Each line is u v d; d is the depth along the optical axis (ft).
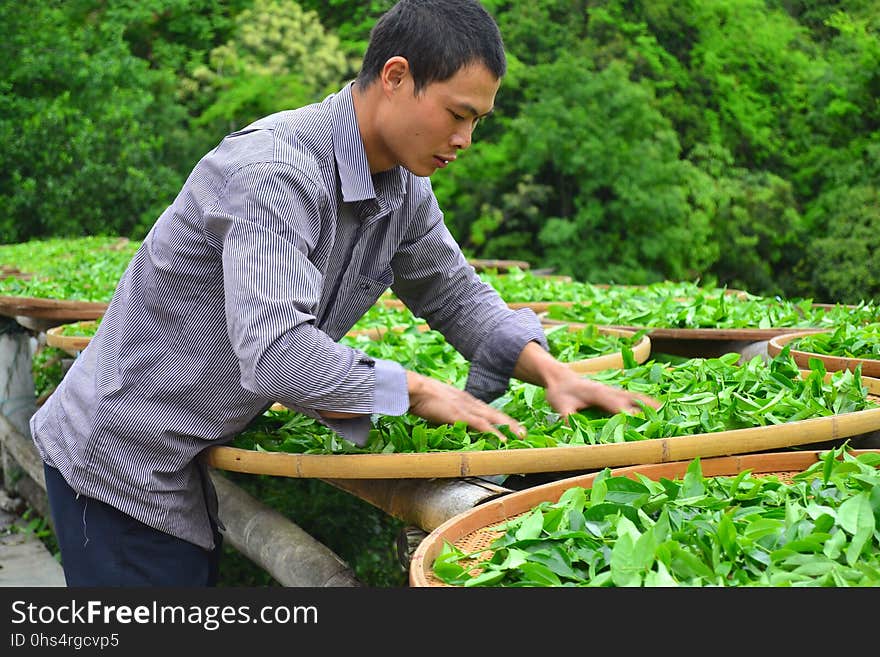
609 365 7.87
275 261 5.04
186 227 5.42
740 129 55.42
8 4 55.01
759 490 4.82
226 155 5.30
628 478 4.84
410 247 6.45
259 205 5.08
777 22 58.80
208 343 5.65
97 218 52.03
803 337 8.61
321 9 62.75
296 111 5.53
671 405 6.26
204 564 6.39
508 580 4.13
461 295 6.63
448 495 5.48
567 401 6.16
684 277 50.60
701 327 10.28
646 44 53.83
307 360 5.01
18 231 52.34
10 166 51.83
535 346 6.36
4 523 14.23
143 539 6.06
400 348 8.71
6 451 15.37
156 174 54.13
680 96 54.90
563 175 51.34
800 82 56.54
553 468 5.38
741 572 3.89
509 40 55.36
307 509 11.59
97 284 15.40
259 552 7.64
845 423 5.91
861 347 8.04
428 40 4.95
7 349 15.66
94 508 6.03
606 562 4.06
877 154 50.39
